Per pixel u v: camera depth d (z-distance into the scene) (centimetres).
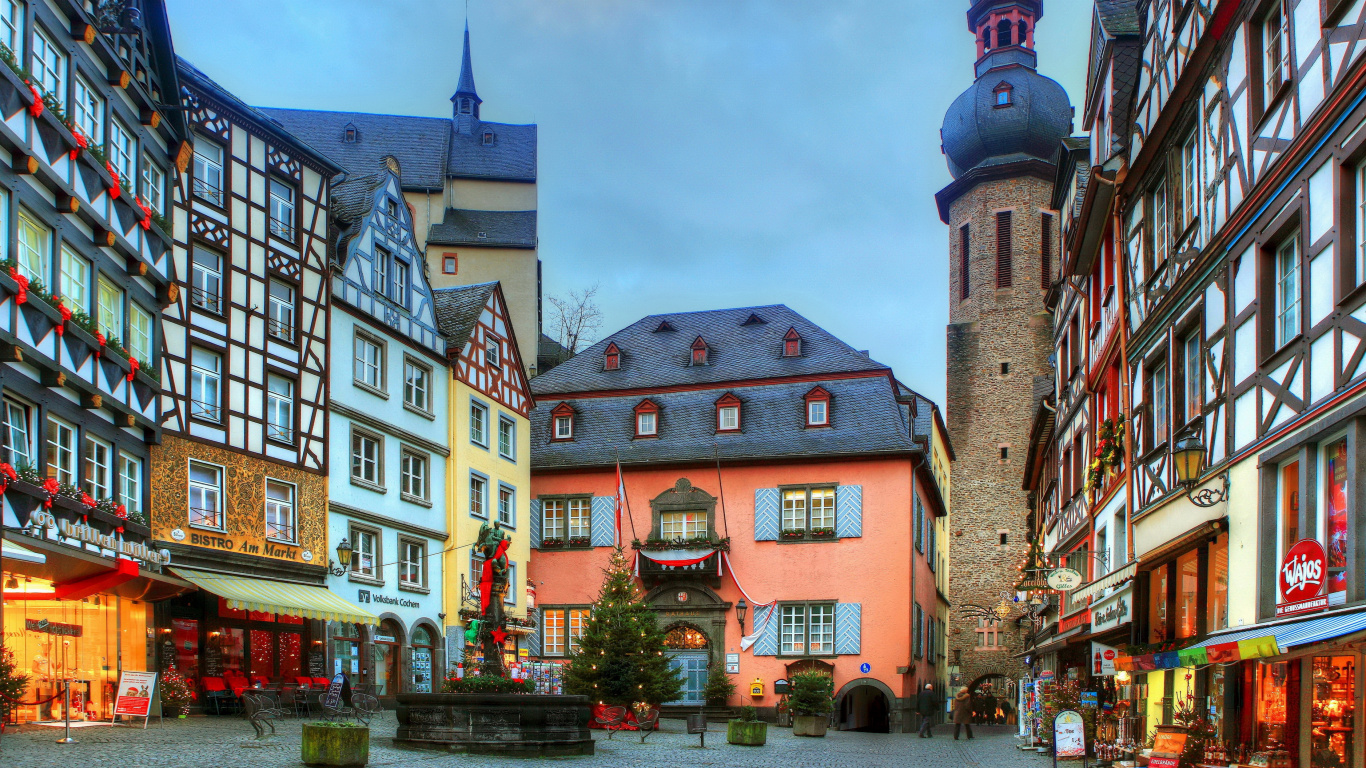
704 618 3841
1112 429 2089
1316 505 1230
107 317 1964
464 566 3284
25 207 1644
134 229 2041
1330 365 1180
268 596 2291
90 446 1909
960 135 5659
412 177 5456
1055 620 3189
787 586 3812
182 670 2223
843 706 3975
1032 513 4347
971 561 5366
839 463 3850
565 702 1880
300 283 2650
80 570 1788
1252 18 1405
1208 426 1552
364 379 2916
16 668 1714
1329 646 1122
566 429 4178
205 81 2402
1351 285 1156
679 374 4206
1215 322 1525
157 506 2167
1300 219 1263
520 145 5766
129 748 1511
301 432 2606
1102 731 1934
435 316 3284
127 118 2038
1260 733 1344
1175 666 1353
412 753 1705
